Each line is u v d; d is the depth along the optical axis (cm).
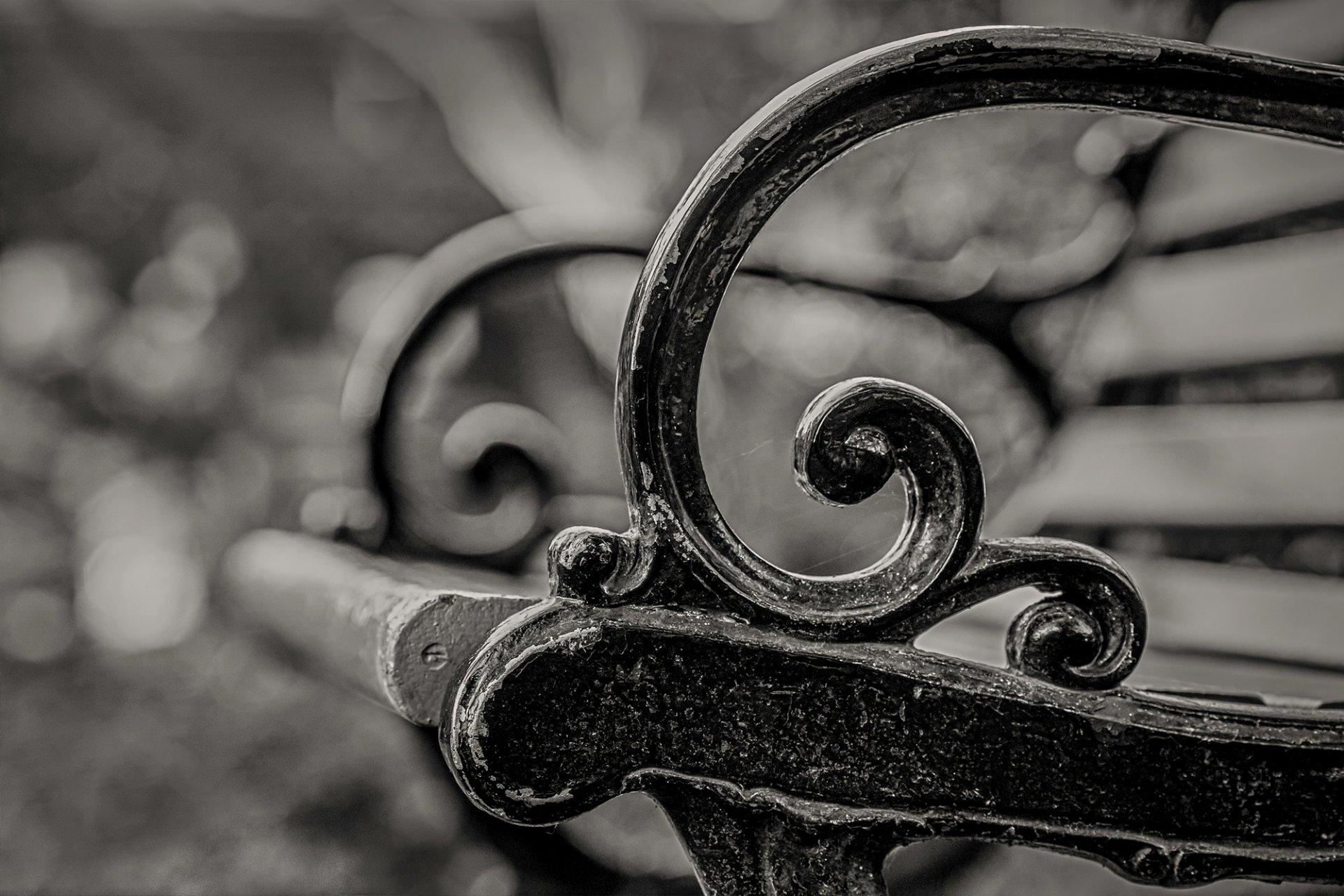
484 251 149
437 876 172
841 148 98
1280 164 156
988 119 227
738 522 216
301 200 480
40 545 419
